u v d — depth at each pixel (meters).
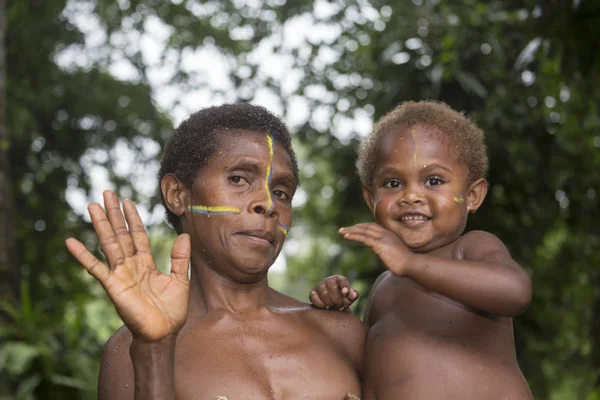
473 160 2.98
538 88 7.82
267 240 2.59
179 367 2.40
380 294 3.03
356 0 9.70
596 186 8.73
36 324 6.91
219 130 2.65
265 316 2.63
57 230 10.04
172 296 2.18
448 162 2.88
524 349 8.12
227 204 2.57
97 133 10.48
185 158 2.69
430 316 2.81
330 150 10.02
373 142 3.06
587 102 7.96
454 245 2.87
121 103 10.46
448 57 7.49
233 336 2.52
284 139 2.73
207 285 2.64
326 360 2.57
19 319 6.76
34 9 9.62
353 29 9.68
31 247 9.82
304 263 16.33
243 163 2.59
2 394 6.29
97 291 10.95
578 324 9.97
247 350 2.49
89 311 10.56
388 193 2.92
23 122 9.15
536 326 8.29
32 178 10.08
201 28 10.65
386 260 2.60
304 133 10.02
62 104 10.15
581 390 11.88
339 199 10.02
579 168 8.66
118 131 10.53
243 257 2.55
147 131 10.67
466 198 2.95
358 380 2.65
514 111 7.99
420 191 2.86
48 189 10.13
